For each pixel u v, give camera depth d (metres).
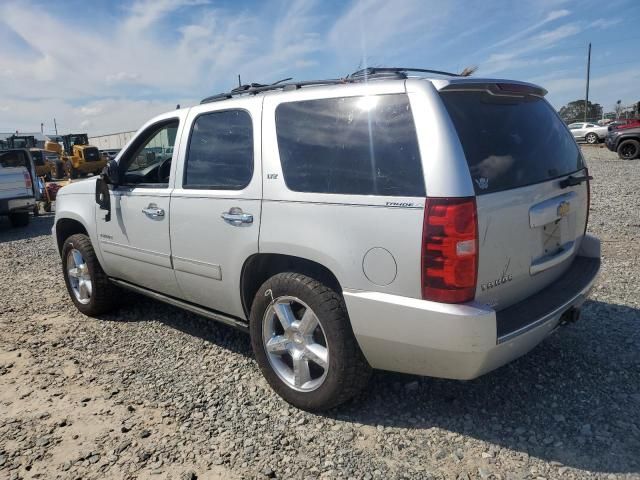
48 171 27.56
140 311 5.29
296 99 3.25
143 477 2.75
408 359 2.83
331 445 2.95
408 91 2.77
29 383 3.86
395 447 2.90
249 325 3.52
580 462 2.70
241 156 3.49
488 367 2.71
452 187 2.56
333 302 3.03
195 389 3.65
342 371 3.03
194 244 3.78
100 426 3.24
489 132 2.86
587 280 3.32
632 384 3.38
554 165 3.25
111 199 4.52
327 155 3.03
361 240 2.82
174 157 3.98
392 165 2.75
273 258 3.40
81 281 5.22
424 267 2.62
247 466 2.80
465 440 2.93
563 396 3.29
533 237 2.99
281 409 3.34
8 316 5.38
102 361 4.19
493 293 2.78
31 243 10.17
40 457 2.96
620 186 12.71
